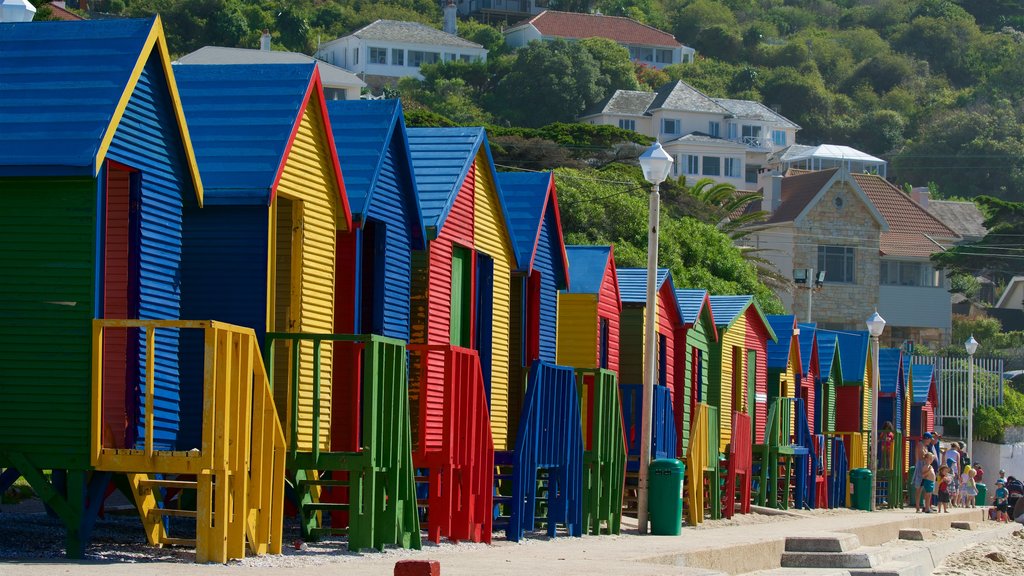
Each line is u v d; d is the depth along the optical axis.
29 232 14.70
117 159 14.99
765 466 36.38
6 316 14.68
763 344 39.03
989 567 29.11
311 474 17.91
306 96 17.78
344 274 19.03
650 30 198.62
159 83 15.83
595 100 151.12
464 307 22.53
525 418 20.38
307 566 14.50
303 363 17.69
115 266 15.52
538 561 16.64
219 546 14.19
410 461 17.19
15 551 14.78
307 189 17.88
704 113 145.25
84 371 14.50
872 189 103.69
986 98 197.00
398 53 164.62
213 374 14.09
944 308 94.56
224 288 16.95
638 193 61.81
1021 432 64.44
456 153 22.09
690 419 33.19
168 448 15.98
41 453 14.52
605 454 23.67
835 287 89.81
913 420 58.56
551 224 26.00
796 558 23.00
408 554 16.59
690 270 54.31
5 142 14.48
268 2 177.38
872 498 43.88
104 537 16.42
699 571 15.85
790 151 151.12
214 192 16.75
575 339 26.94
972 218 126.69
